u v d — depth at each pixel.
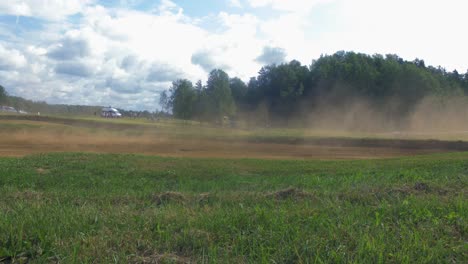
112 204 6.94
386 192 7.25
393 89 56.75
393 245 4.39
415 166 12.94
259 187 8.93
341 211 5.95
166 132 33.50
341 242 4.53
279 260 4.11
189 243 4.56
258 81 74.12
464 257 4.18
